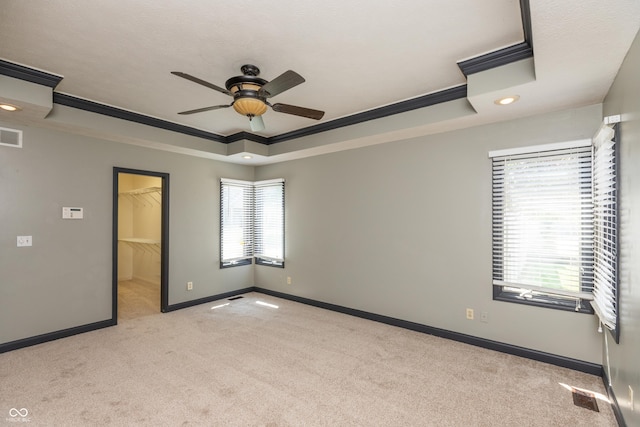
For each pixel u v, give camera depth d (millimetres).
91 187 3641
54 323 3369
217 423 2010
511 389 2402
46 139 3322
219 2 1765
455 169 3338
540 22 1576
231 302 4871
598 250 2480
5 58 2396
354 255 4195
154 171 4219
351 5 1799
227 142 4652
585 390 2379
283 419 2055
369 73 2654
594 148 2572
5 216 3084
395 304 3795
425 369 2717
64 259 3447
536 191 2879
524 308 2932
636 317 1685
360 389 2408
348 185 4262
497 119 2992
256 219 5543
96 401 2234
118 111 3463
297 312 4352
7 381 2504
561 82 2223
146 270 6207
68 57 2373
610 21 1555
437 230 3465
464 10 1856
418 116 3203
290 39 2143
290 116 3748
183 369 2713
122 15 1875
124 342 3297
